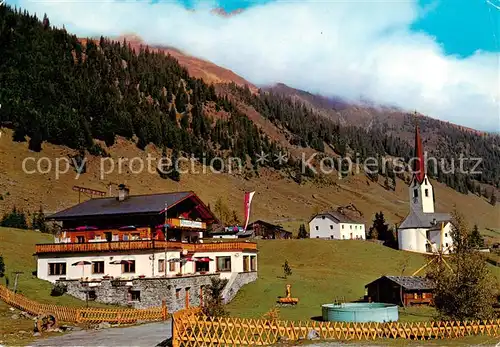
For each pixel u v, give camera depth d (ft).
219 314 130.11
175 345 98.68
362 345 104.73
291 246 358.23
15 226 362.12
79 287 183.01
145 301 177.78
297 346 104.78
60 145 617.62
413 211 500.74
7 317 142.41
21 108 619.26
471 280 129.49
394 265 321.11
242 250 217.97
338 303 176.55
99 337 120.37
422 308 200.03
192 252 212.23
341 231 525.75
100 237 204.85
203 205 229.86
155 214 197.36
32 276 197.06
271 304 195.11
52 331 128.57
